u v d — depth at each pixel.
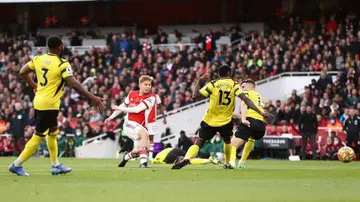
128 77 58.69
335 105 50.00
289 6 71.56
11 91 61.22
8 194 15.60
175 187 17.72
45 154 51.75
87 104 56.66
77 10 77.12
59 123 52.97
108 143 52.12
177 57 59.75
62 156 52.25
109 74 59.75
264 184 19.02
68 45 71.31
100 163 35.81
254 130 28.69
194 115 54.12
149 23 76.50
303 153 47.50
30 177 21.50
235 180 20.69
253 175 23.30
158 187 17.69
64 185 18.23
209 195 15.58
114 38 64.44
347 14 65.06
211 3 75.44
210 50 61.41
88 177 21.59
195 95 26.70
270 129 49.41
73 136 52.59
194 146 26.69
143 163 28.83
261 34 69.00
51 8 77.25
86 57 63.19
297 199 14.71
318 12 66.19
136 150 28.91
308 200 14.52
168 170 26.16
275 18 66.81
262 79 56.75
